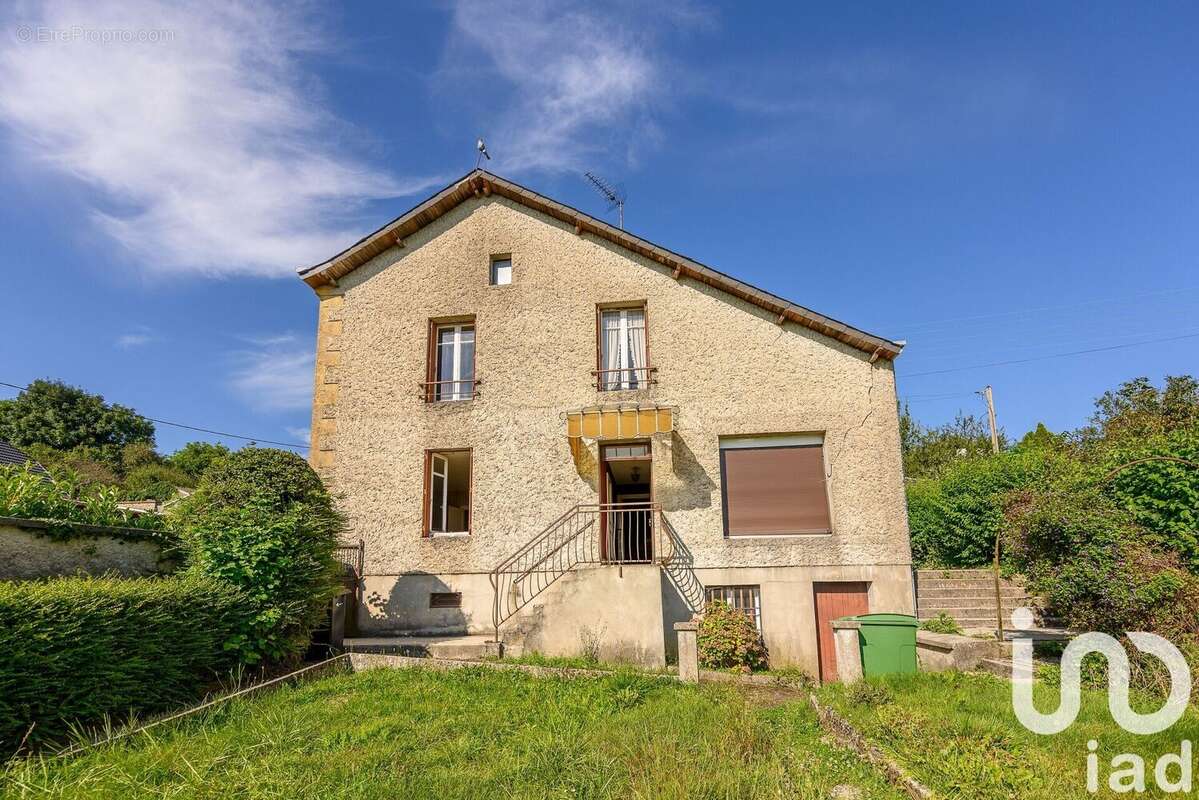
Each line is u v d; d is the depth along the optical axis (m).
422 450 13.16
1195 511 9.54
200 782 5.12
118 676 6.70
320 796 5.03
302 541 9.43
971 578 14.62
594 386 12.96
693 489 12.26
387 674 9.12
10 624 5.86
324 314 14.20
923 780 4.96
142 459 44.53
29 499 8.66
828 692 7.91
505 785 5.22
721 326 12.91
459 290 13.91
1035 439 28.42
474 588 12.41
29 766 5.25
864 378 12.33
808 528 12.09
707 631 10.93
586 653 10.59
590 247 13.70
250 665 8.74
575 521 12.41
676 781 4.97
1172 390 20.23
